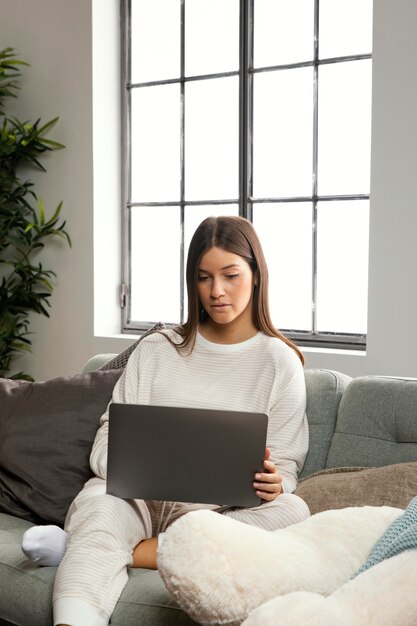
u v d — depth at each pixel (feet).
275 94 11.93
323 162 11.56
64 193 13.20
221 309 7.01
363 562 5.01
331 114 11.45
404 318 10.09
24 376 13.53
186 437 5.95
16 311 13.65
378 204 10.19
